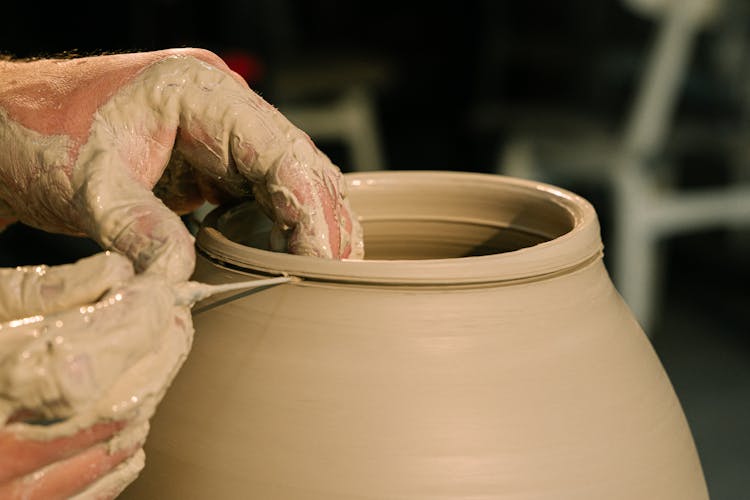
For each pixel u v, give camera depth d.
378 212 0.99
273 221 0.84
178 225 0.68
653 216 2.55
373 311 0.65
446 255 1.01
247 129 0.78
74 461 0.58
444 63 5.39
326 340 0.65
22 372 0.50
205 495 0.65
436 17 5.38
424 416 0.62
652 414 0.71
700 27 2.54
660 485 0.68
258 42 3.21
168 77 0.78
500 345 0.65
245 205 0.88
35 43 2.68
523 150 2.62
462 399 0.63
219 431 0.66
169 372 0.58
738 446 2.17
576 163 2.58
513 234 0.95
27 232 3.43
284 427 0.64
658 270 3.23
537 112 2.84
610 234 3.30
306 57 3.55
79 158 0.75
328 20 5.26
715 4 2.40
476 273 0.65
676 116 2.67
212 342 0.69
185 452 0.67
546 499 0.62
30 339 0.52
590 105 2.86
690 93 2.76
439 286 0.65
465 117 4.60
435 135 5.21
